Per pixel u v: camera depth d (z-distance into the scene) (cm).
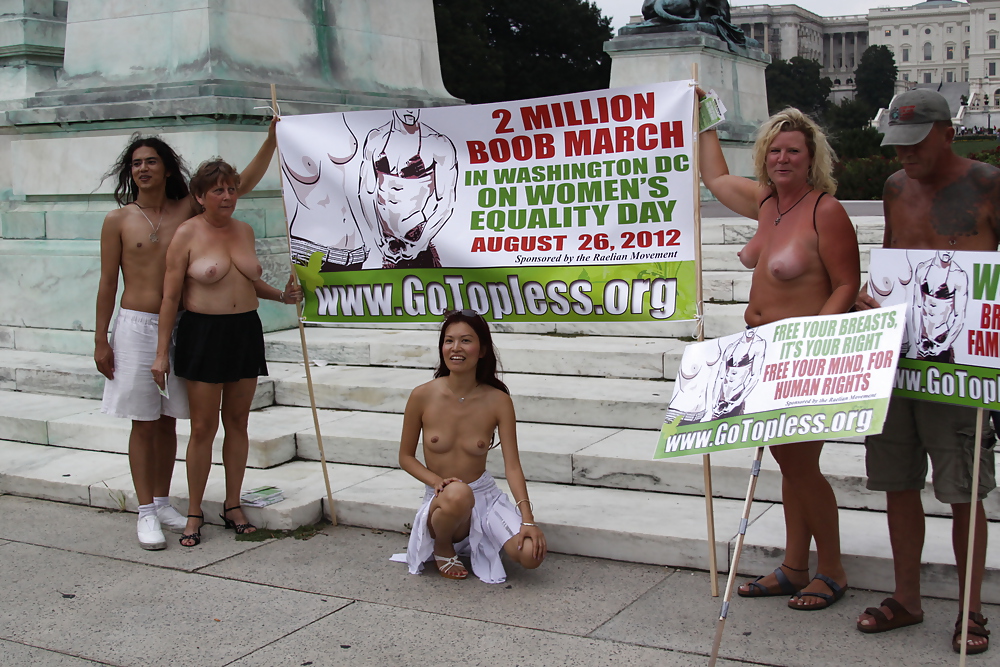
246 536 511
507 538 439
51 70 998
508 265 478
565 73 3906
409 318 505
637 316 456
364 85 887
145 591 446
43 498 591
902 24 10912
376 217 501
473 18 3297
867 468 382
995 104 9762
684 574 442
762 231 401
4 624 413
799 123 384
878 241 803
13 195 853
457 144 479
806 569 414
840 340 337
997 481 465
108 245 500
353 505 520
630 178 446
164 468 526
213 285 492
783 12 10094
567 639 382
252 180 529
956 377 340
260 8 795
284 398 675
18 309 820
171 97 756
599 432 579
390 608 418
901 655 359
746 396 355
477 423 451
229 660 375
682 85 430
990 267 331
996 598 398
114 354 502
